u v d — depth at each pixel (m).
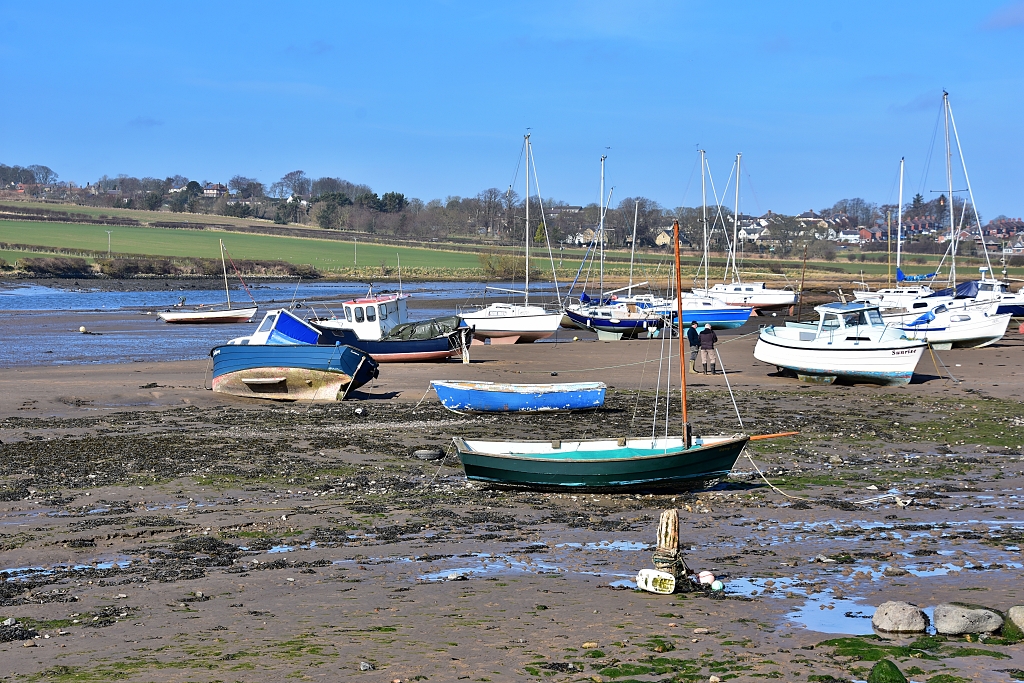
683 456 18.92
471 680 9.19
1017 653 9.87
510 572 13.76
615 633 10.74
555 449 20.73
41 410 29.78
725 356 47.41
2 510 17.52
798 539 15.56
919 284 94.94
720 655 9.90
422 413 30.11
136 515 17.27
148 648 10.36
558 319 56.50
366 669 9.50
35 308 79.56
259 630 11.01
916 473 21.11
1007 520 16.80
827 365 37.12
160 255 150.00
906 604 10.94
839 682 9.02
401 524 16.81
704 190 84.81
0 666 9.78
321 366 32.62
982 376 39.44
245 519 17.03
